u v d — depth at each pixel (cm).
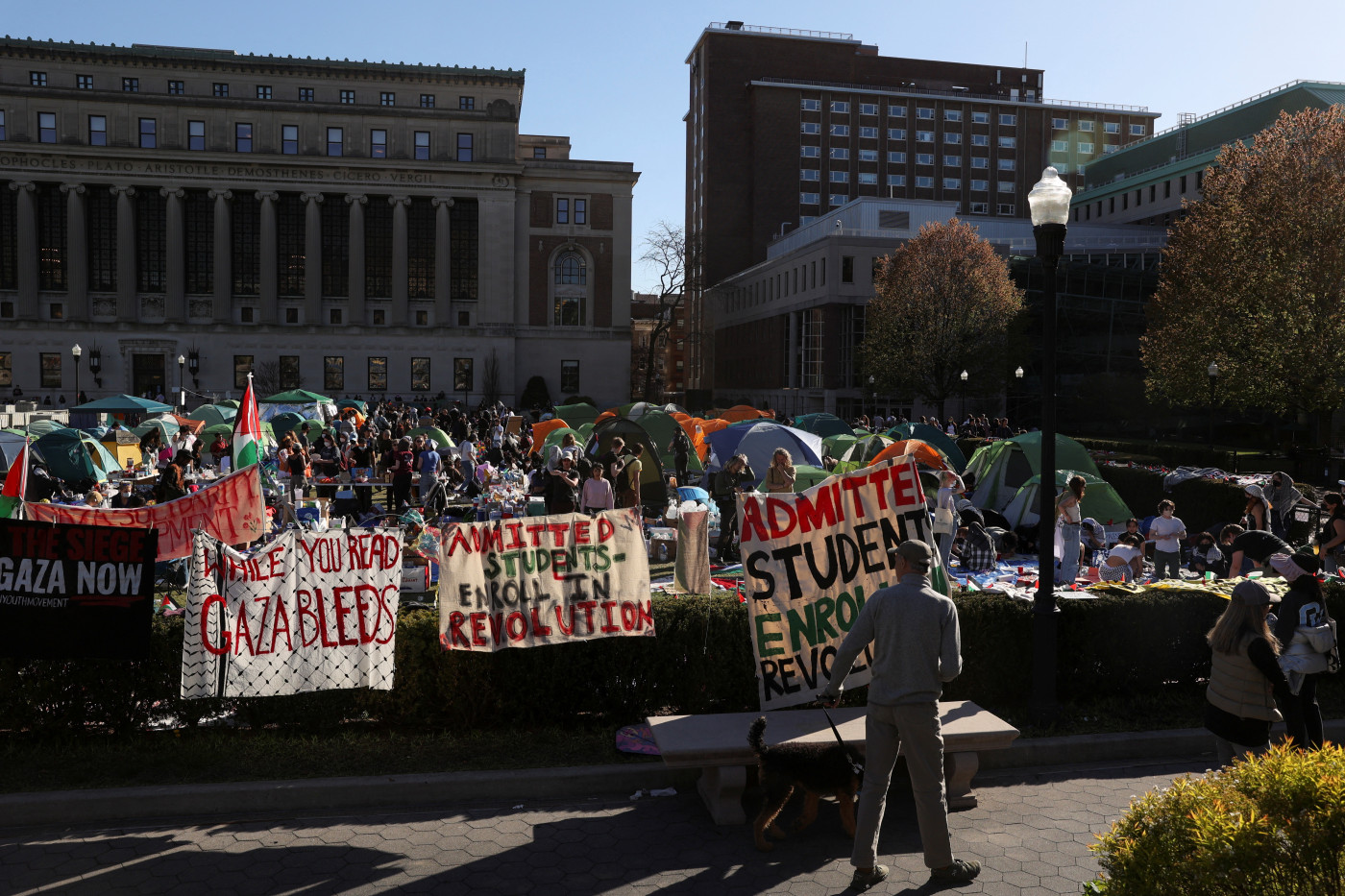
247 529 980
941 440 2806
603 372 7806
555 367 7756
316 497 2211
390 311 7569
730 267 9875
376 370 7456
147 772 675
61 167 6938
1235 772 377
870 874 539
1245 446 4809
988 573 1514
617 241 7781
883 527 763
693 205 10750
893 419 4572
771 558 741
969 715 693
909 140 9988
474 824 627
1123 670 862
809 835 616
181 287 7206
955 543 1609
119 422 3434
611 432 2458
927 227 5619
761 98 9719
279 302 7406
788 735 649
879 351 5581
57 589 717
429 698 763
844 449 3097
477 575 754
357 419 4094
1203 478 2083
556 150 9325
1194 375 3550
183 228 7194
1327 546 1233
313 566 733
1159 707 846
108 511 948
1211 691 618
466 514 2108
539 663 767
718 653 781
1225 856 327
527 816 640
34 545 714
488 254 7525
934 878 545
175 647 738
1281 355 3183
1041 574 811
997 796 682
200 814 637
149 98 7056
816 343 7194
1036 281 6475
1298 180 3142
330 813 641
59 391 7038
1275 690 588
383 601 744
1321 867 325
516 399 7656
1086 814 646
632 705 782
